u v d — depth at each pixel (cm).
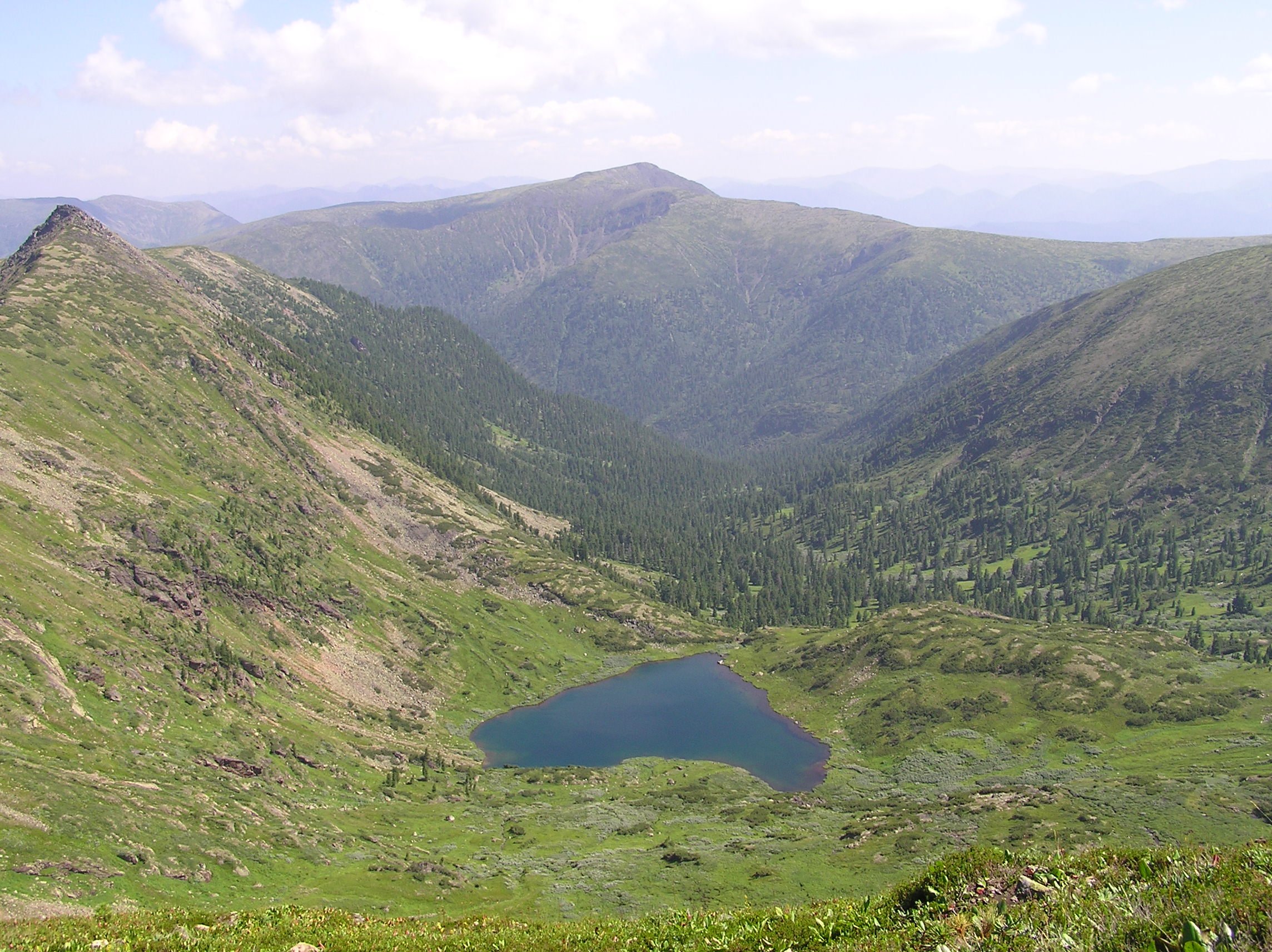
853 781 15512
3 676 10344
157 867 8069
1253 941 1541
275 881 8981
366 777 14275
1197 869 1961
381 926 3281
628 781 15912
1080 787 11719
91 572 14600
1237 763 12850
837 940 2395
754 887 9225
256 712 14350
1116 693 16375
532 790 15188
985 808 11212
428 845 11862
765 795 14688
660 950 2700
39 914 6481
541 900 9300
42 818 7900
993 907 2108
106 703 11438
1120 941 1688
